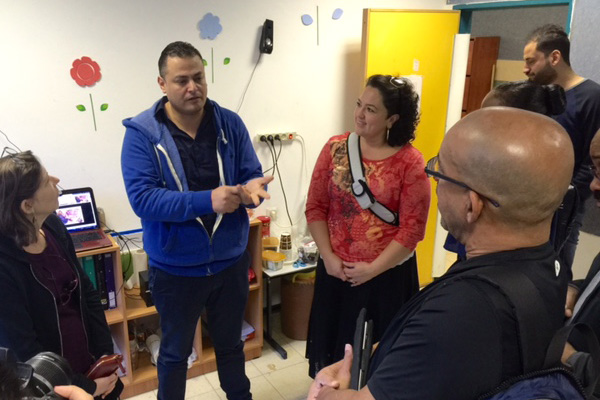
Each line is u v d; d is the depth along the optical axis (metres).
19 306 1.38
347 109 3.25
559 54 2.30
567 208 1.44
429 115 3.38
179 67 1.69
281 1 2.81
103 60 2.40
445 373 0.71
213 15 2.62
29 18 2.20
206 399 2.47
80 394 1.03
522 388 0.69
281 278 3.02
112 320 2.31
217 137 1.88
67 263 1.58
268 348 2.91
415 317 0.78
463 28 3.50
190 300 1.94
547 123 0.77
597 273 1.11
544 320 0.73
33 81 2.27
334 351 2.12
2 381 0.83
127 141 1.79
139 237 2.69
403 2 3.30
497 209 0.76
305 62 3.00
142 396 2.49
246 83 2.83
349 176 1.90
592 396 0.95
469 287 0.73
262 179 1.77
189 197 1.67
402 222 1.87
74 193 2.34
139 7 2.42
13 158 1.37
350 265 1.91
